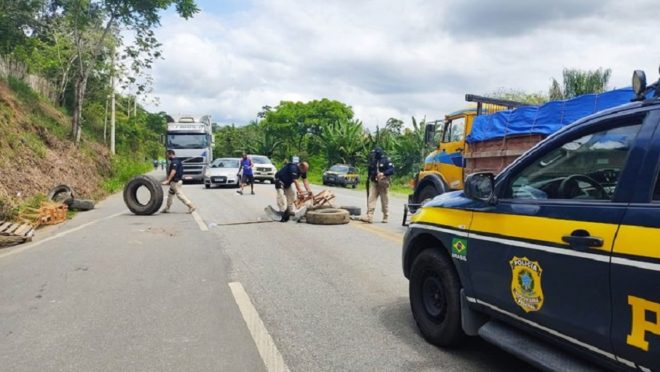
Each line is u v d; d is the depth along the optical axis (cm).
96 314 502
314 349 418
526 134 817
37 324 474
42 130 2034
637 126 281
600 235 273
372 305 538
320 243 900
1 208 1066
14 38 2247
